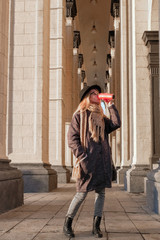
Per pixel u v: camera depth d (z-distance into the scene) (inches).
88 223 183.2
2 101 265.1
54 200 309.9
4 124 268.1
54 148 655.8
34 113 437.1
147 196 264.8
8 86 443.5
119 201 305.1
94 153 151.4
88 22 1294.3
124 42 611.2
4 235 152.2
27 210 238.5
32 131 434.6
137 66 447.2
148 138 436.1
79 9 1194.6
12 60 448.1
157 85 423.2
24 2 458.6
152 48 426.9
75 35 1146.7
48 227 171.6
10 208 243.0
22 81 443.8
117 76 853.2
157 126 417.1
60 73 666.8
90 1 1131.9
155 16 438.3
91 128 153.9
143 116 439.8
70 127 155.8
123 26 615.2
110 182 153.7
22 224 180.5
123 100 603.5
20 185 269.6
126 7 617.0
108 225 177.9
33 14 455.5
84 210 239.0
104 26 1315.2
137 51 449.7
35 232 159.0
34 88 441.7
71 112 895.7
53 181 460.8
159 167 249.8
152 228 169.3
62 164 661.3
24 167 421.1
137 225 177.9
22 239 143.6
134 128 453.7
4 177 236.5
